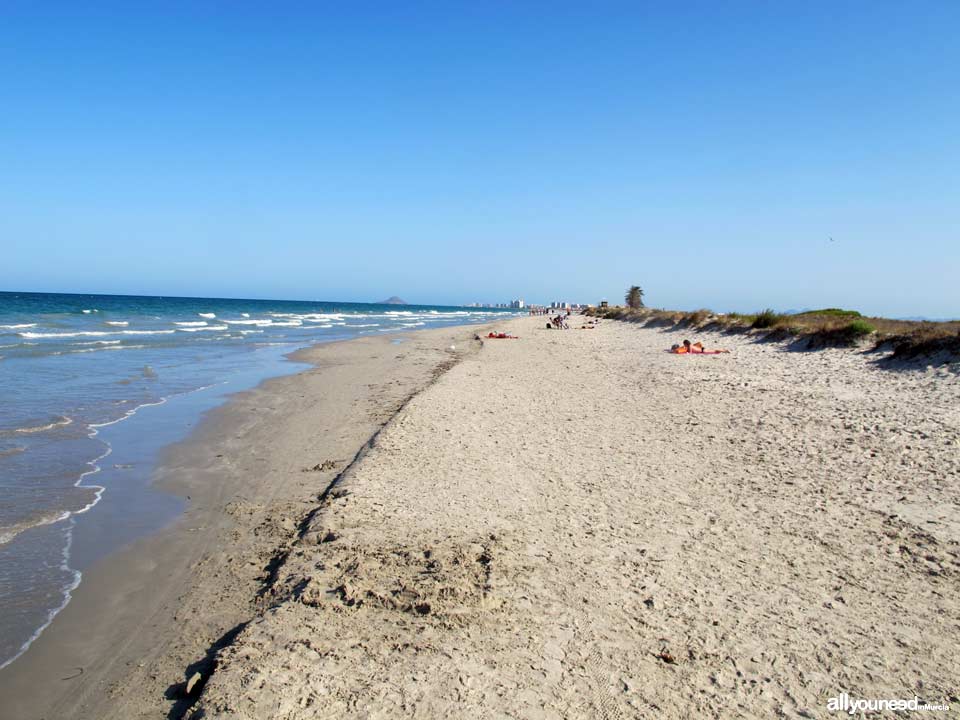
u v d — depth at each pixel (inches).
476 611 184.7
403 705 143.2
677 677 157.2
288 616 182.2
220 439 441.1
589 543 236.5
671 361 842.8
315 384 711.1
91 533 267.4
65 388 626.8
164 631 190.2
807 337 885.8
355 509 269.3
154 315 2605.8
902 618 186.7
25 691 161.8
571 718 141.3
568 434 416.2
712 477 319.9
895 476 313.4
